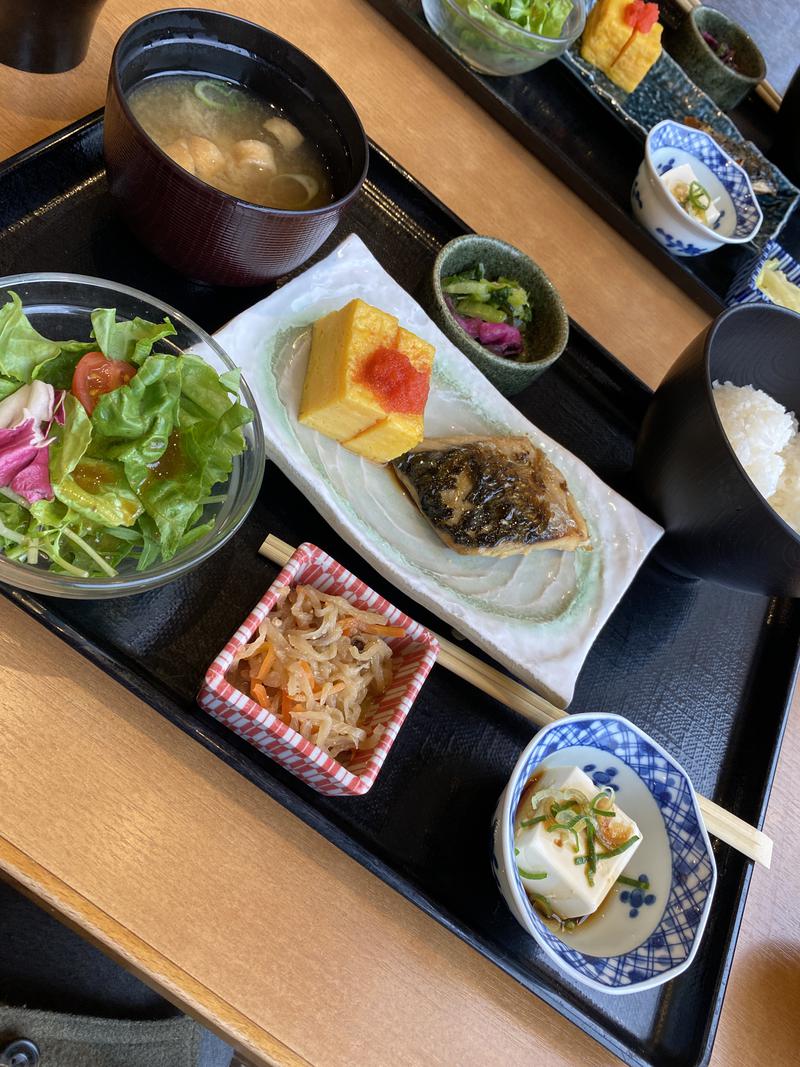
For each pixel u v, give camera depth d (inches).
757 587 17.3
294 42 20.0
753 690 19.2
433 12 21.4
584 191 23.1
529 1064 13.7
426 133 21.3
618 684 17.7
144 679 12.8
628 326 22.4
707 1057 14.6
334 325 15.7
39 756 12.1
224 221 13.7
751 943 16.8
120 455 12.2
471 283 18.7
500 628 15.6
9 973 16.0
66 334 13.6
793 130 29.0
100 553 12.5
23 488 11.5
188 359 13.2
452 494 15.9
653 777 15.1
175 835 12.6
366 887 13.6
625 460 20.3
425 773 14.7
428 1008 13.4
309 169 16.8
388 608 14.0
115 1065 16.3
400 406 15.2
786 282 26.0
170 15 14.6
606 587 17.5
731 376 19.9
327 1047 12.5
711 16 28.8
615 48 24.0
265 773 13.0
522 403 19.6
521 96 23.3
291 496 15.6
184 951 12.0
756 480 18.8
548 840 13.8
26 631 12.6
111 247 15.8
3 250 14.8
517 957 14.0
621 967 13.6
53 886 11.5
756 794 17.8
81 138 15.9
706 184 24.8
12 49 15.8
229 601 14.2
